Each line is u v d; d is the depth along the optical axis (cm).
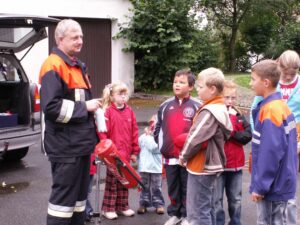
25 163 728
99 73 1429
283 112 338
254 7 2025
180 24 1453
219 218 434
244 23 2155
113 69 1453
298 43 2109
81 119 359
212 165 381
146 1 1423
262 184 332
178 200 455
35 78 1276
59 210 369
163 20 1406
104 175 645
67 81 362
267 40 2173
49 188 603
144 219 493
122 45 1455
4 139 653
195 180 386
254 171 345
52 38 1300
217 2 1988
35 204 542
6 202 547
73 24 366
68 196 370
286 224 377
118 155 408
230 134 395
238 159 434
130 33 1431
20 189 597
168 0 1434
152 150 496
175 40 1404
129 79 1480
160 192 510
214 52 1770
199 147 376
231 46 2106
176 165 449
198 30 1548
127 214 500
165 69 1472
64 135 363
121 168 413
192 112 446
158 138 464
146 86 1507
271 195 340
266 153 330
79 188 376
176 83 450
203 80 383
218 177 421
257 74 347
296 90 424
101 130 377
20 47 717
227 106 434
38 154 786
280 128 332
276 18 2177
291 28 2111
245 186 614
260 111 344
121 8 1429
